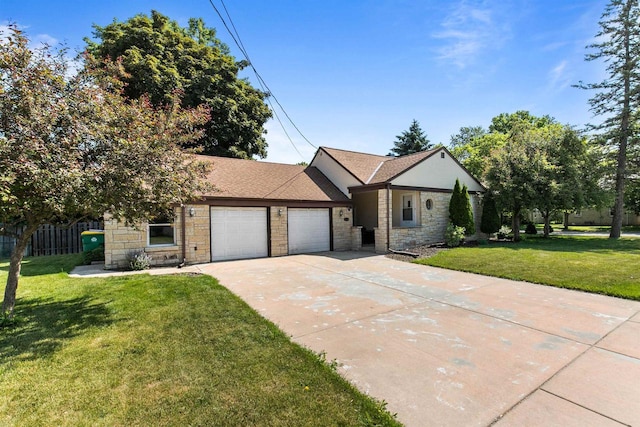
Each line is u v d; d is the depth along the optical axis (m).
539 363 3.41
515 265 8.89
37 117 4.04
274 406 2.64
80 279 7.39
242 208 11.32
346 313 5.12
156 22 19.19
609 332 4.27
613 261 9.02
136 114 5.27
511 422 2.46
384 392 2.88
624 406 2.64
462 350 3.74
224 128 19.64
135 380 3.04
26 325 4.44
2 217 4.30
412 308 5.39
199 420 2.46
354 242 14.01
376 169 15.49
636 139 15.87
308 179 14.80
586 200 16.12
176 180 5.46
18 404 2.66
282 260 10.84
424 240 14.24
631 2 14.98
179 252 9.98
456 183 14.47
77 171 3.99
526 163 14.94
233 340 3.97
